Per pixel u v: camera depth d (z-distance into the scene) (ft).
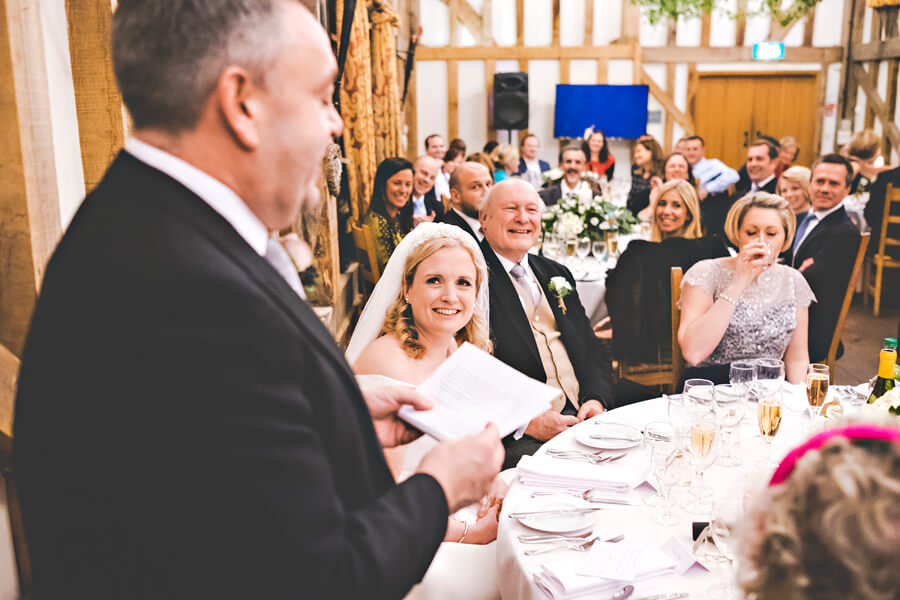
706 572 4.53
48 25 6.72
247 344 2.69
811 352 11.08
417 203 19.70
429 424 3.98
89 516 2.58
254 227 3.03
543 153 32.71
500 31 31.73
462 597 5.58
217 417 2.58
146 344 2.56
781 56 31.32
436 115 32.12
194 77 2.77
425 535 3.23
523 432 8.20
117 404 2.54
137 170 2.85
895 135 29.04
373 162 20.39
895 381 6.60
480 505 6.70
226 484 2.59
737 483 4.57
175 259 2.66
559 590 4.34
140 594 2.62
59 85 6.91
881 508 2.12
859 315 20.39
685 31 31.99
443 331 7.14
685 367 10.02
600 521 5.24
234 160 2.90
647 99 30.96
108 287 2.60
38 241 5.92
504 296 9.12
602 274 14.26
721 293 9.51
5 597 6.28
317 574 2.77
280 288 3.00
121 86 2.85
